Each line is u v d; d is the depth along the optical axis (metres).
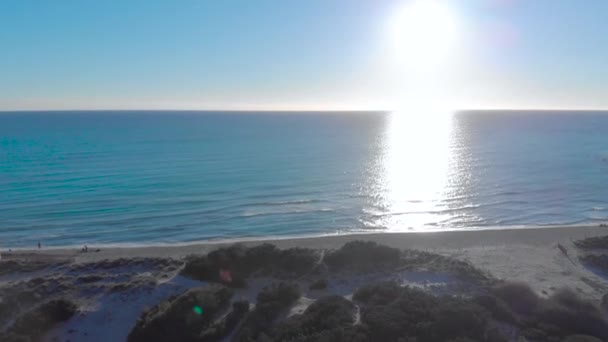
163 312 20.55
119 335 20.42
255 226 41.69
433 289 23.92
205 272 25.62
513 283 22.98
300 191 55.06
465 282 25.02
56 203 48.81
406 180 62.22
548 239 35.50
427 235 36.97
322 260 27.86
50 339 20.17
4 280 26.22
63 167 71.50
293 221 43.25
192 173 66.88
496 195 53.69
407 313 19.70
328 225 42.22
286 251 28.48
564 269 28.92
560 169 71.56
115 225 41.69
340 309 20.52
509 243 34.59
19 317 20.72
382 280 25.05
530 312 20.84
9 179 61.34
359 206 48.53
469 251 32.66
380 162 78.62
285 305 22.02
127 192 53.91
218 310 21.50
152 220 43.19
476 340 17.80
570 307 21.55
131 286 24.00
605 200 51.72
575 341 17.73
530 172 68.81
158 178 62.72
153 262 28.25
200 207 47.62
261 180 61.66
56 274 26.73
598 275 28.11
